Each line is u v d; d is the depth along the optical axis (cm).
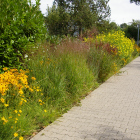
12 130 307
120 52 1155
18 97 378
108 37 1260
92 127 378
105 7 2466
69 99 521
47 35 660
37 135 346
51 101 461
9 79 382
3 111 331
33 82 463
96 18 2323
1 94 346
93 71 731
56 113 441
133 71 1084
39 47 546
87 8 2305
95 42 926
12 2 462
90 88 656
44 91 476
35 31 532
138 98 570
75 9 2308
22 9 493
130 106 500
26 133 342
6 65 462
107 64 793
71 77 563
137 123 393
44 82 482
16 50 482
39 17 535
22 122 344
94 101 546
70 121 409
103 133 352
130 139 329
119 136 340
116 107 495
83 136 342
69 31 2266
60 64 568
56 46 643
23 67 506
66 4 2356
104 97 584
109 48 945
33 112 396
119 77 905
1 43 443
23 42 471
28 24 488
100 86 727
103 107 496
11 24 457
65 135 346
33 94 439
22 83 409
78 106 507
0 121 304
